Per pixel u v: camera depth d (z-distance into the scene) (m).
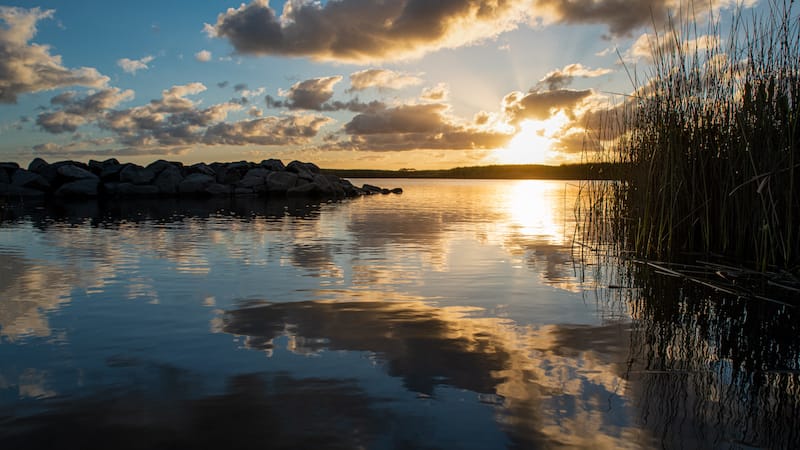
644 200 7.11
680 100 6.91
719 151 6.63
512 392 2.44
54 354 2.93
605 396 2.40
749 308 4.04
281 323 3.56
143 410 2.24
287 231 9.27
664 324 3.57
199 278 5.11
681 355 2.95
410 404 2.31
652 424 2.13
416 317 3.72
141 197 21.53
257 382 2.54
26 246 7.29
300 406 2.28
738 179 6.35
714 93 6.71
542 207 16.28
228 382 2.54
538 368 2.74
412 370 2.71
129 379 2.57
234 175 24.89
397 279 5.11
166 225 10.33
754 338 3.27
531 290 4.64
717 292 4.59
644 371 2.70
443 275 5.32
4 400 2.33
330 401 2.33
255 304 4.08
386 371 2.69
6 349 3.01
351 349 3.03
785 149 5.66
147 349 3.01
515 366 2.77
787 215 5.46
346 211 14.36
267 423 2.13
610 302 4.20
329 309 3.94
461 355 2.93
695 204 6.92
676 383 2.55
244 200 20.22
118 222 10.95
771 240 5.58
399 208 15.70
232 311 3.87
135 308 3.94
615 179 8.15
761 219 5.71
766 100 5.91
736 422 2.15
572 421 2.16
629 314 3.83
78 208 15.31
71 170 21.52
